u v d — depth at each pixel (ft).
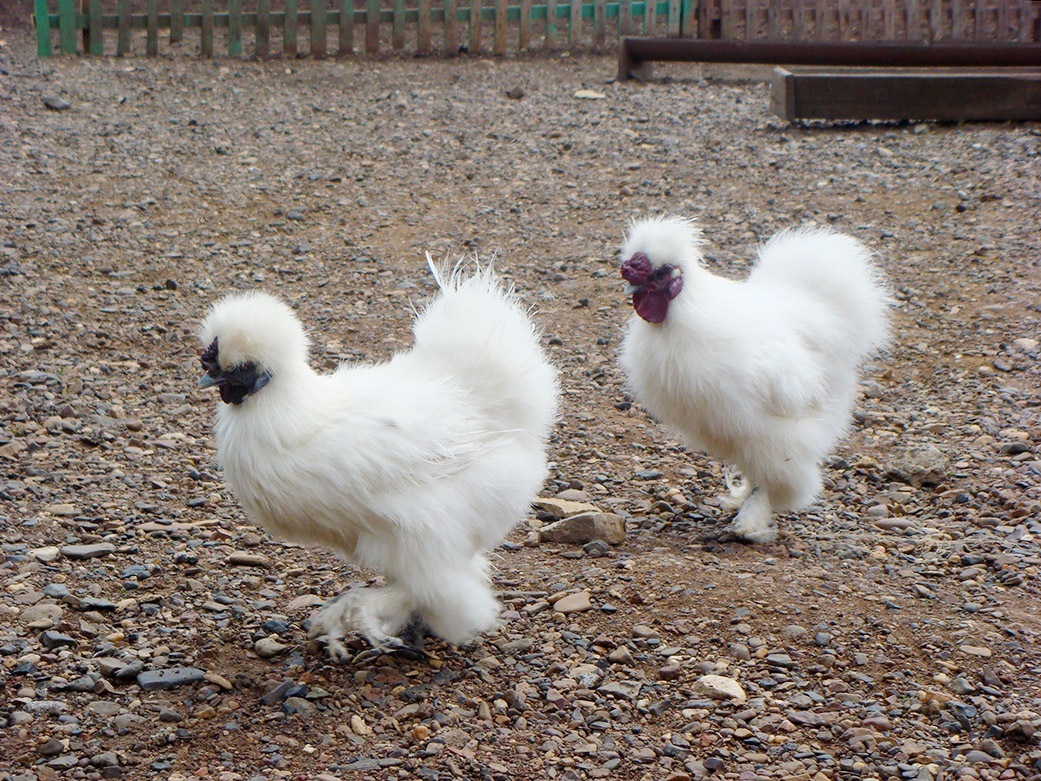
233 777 11.41
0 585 12.35
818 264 13.20
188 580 12.53
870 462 13.82
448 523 11.80
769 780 11.50
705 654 12.11
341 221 17.42
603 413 14.40
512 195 18.63
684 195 18.53
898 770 11.57
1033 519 13.17
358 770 11.46
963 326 15.46
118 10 26.45
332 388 11.84
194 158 19.85
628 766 11.55
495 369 11.99
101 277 16.05
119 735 11.58
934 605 12.46
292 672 11.94
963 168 19.21
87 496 13.19
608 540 12.95
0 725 11.58
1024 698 11.90
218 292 15.93
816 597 12.48
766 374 12.75
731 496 13.38
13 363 14.65
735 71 27.22
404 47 28.68
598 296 16.01
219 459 11.84
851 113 21.90
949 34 27.48
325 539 11.92
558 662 12.05
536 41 29.60
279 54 27.61
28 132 20.54
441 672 11.98
